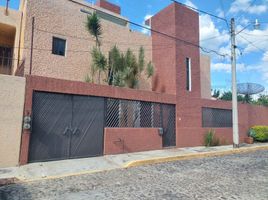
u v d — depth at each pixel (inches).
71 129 386.6
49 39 515.2
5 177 278.8
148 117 499.8
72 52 546.0
